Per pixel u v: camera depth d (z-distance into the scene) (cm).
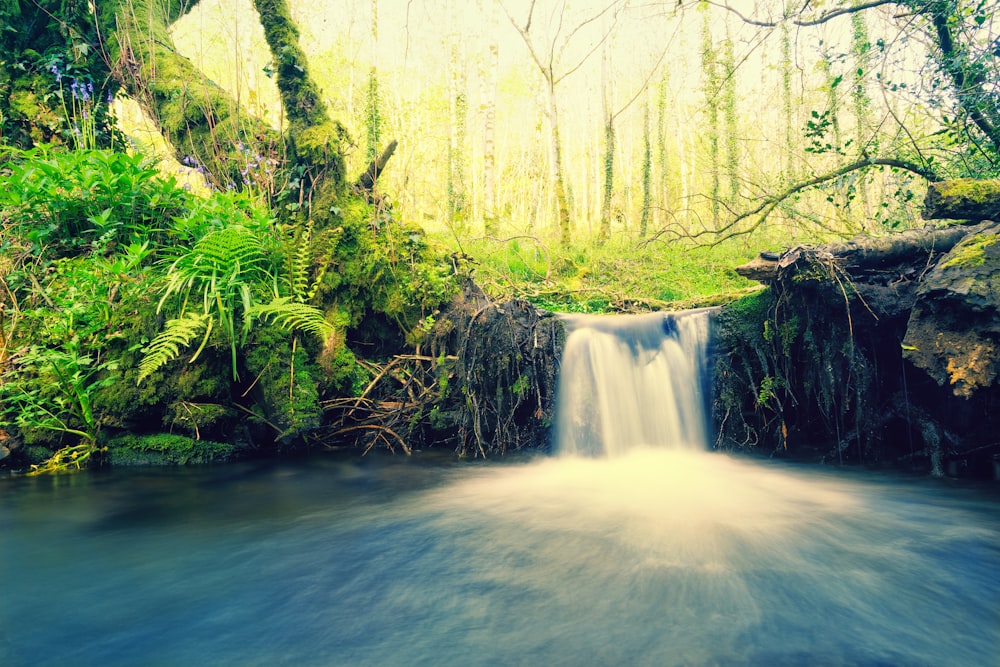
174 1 826
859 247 468
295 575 263
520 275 925
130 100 805
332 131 583
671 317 568
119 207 524
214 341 463
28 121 649
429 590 247
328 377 519
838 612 226
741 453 533
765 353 517
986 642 204
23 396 429
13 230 503
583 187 3253
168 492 397
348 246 558
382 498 392
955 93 552
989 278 376
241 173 575
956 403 443
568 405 534
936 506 368
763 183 889
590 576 262
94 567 272
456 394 542
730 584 253
